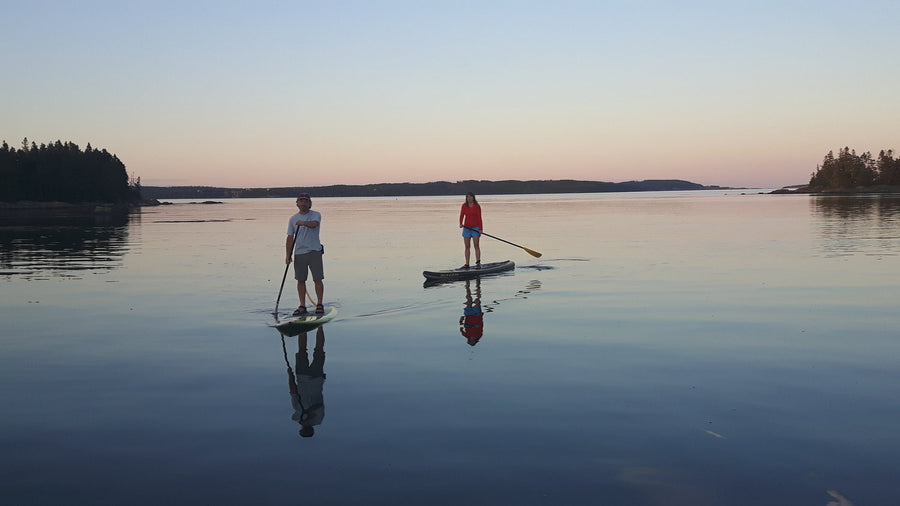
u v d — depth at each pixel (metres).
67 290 11.06
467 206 13.40
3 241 24.09
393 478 3.50
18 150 132.50
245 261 15.91
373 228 30.75
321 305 8.60
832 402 4.69
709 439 4.00
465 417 4.46
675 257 15.49
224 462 3.74
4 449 3.97
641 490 3.33
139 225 38.47
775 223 29.56
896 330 7.17
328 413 4.58
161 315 8.66
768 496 3.25
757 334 7.05
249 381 5.45
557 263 14.59
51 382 5.46
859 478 3.44
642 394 4.94
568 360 6.00
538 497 3.26
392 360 6.08
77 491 3.39
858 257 14.71
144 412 4.66
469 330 7.46
